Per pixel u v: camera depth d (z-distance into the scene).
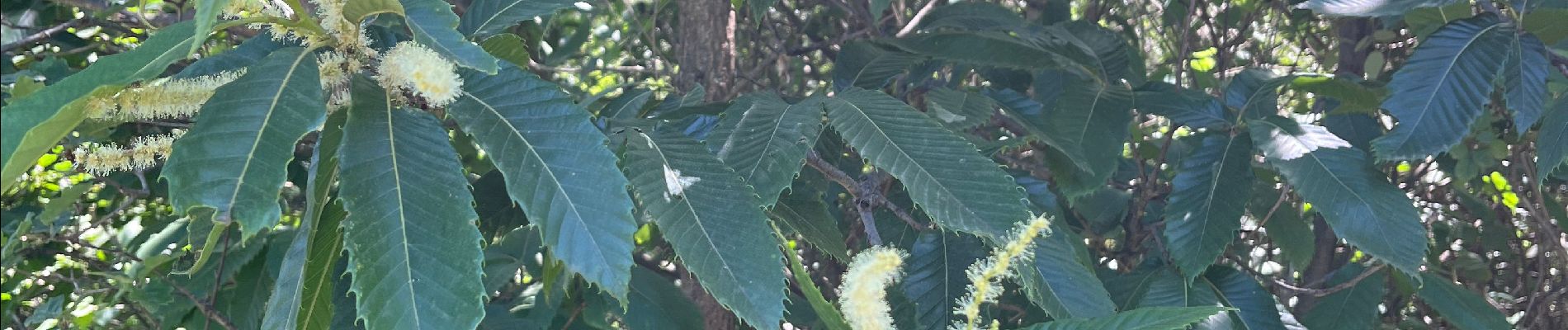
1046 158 1.48
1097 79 1.52
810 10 2.00
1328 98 1.68
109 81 0.85
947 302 1.24
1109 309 1.18
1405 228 1.29
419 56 0.90
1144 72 1.70
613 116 1.25
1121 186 1.81
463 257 0.90
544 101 0.93
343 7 0.93
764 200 1.05
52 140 0.84
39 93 0.82
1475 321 1.44
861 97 1.08
